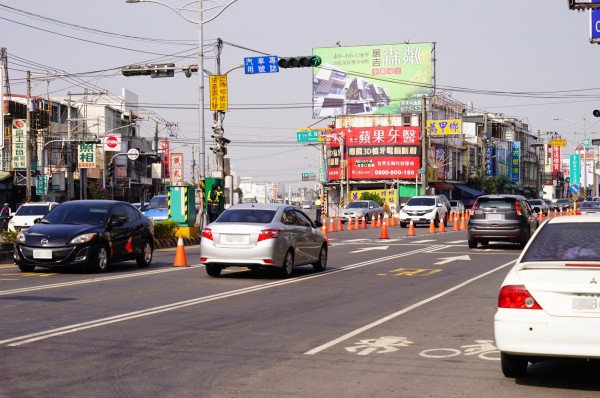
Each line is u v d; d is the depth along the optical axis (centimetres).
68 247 2322
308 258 2478
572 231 1051
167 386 966
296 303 1758
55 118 9294
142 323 1452
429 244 3978
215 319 1512
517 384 987
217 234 2270
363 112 11275
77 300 1769
